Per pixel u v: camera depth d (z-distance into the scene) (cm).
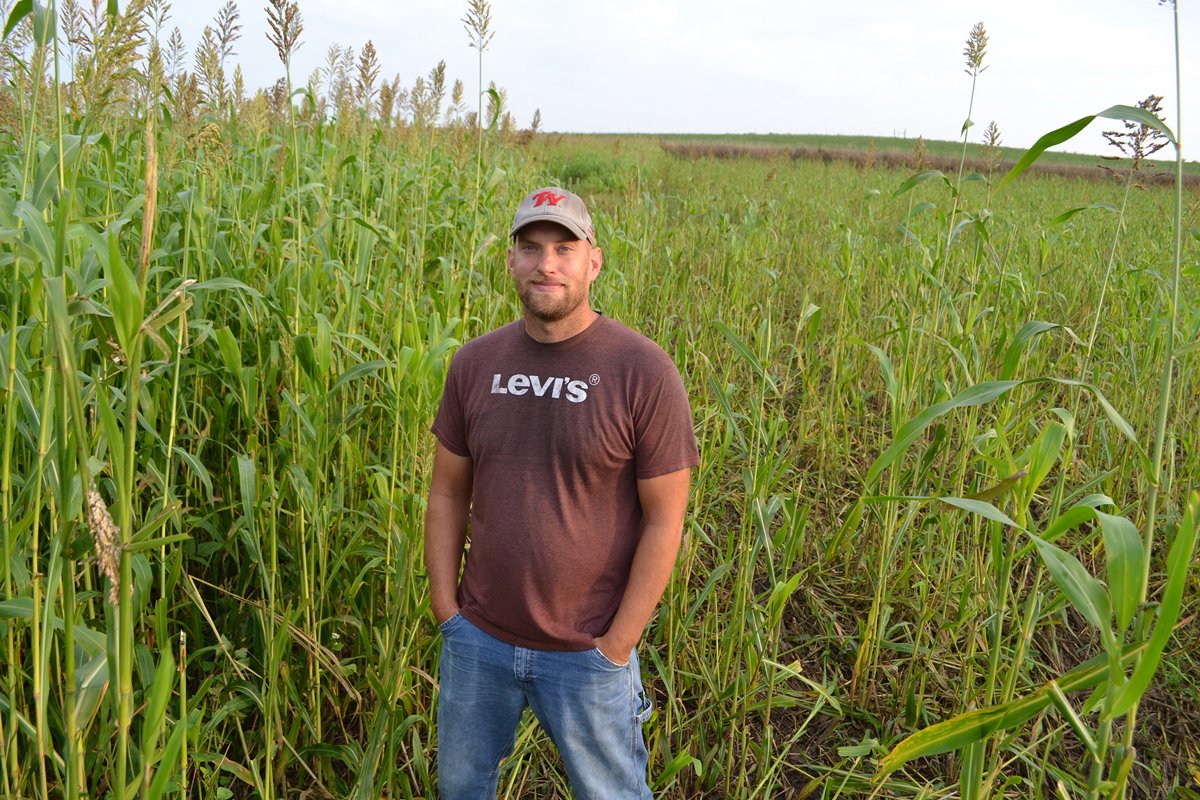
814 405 533
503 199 672
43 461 176
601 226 718
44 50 211
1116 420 179
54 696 249
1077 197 1558
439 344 309
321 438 302
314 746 277
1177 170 172
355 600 335
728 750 310
